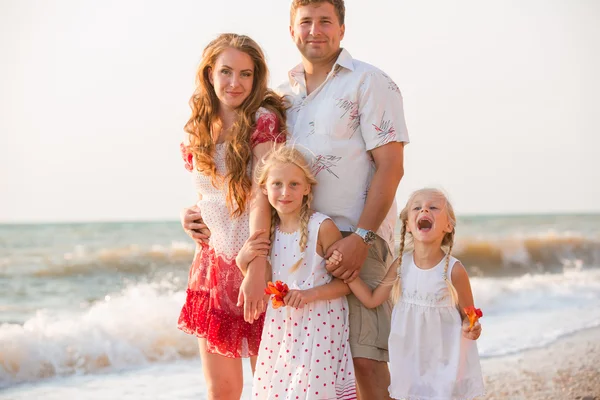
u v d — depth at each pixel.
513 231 23.44
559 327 8.30
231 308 3.67
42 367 6.48
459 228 24.61
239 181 3.57
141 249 15.74
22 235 20.16
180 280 13.10
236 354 3.65
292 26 3.79
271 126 3.62
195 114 3.76
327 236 3.46
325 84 3.66
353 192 3.59
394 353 3.50
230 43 3.65
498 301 10.33
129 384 6.07
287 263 3.51
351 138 3.59
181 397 5.62
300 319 3.44
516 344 7.29
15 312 10.20
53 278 13.33
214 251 3.72
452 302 3.46
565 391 5.59
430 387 3.42
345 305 3.54
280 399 3.41
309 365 3.37
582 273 15.59
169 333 7.38
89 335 7.04
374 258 3.64
